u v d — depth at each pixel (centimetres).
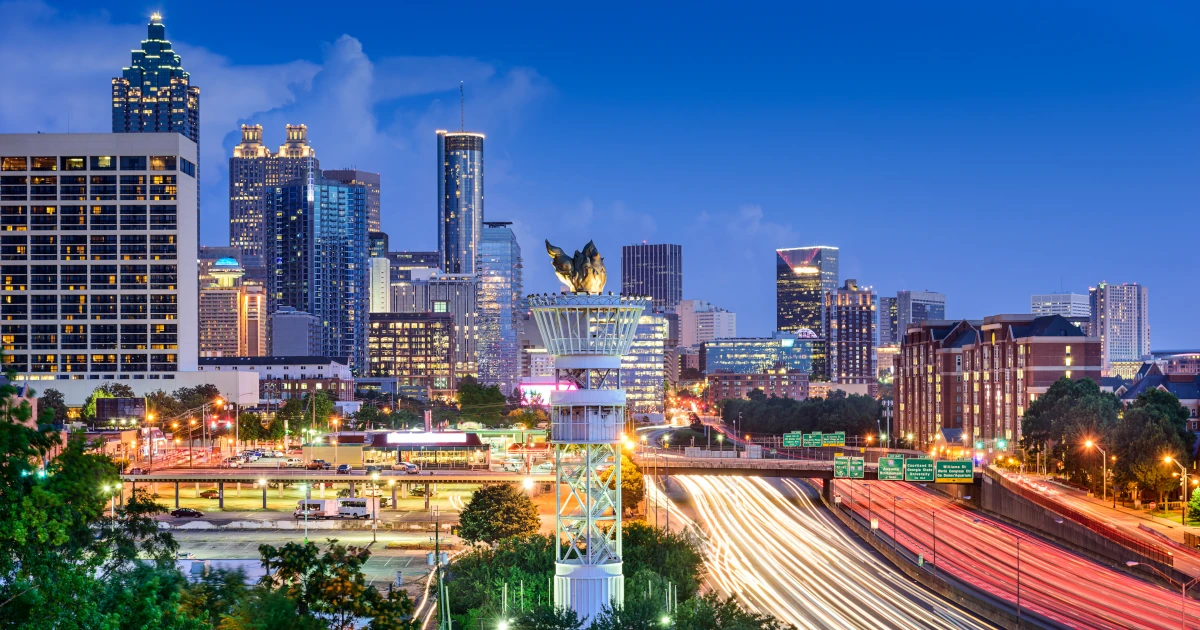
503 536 17612
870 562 18425
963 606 15162
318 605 9319
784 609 14775
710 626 10506
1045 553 18725
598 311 10662
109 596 6200
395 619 9369
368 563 17188
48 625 5525
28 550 5728
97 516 8050
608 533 10906
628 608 10075
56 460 6738
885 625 13975
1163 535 18450
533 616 10256
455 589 12550
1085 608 14438
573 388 10719
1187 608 14475
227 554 17600
